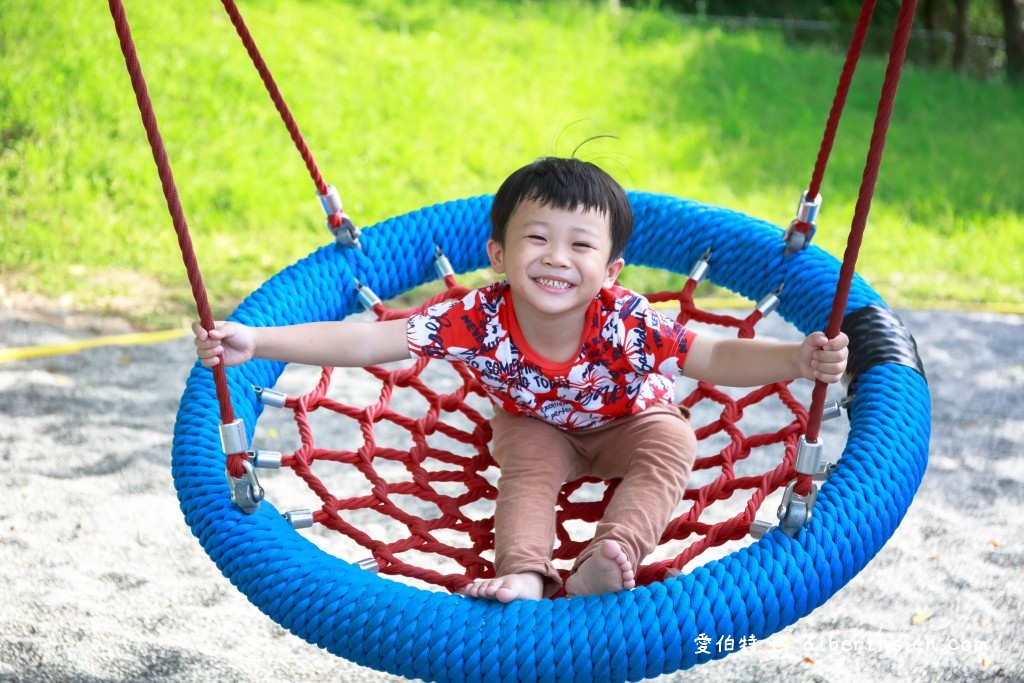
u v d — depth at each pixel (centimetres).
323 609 193
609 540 199
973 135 1051
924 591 356
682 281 687
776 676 310
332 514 231
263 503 219
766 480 235
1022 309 658
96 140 736
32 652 307
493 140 860
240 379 256
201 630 324
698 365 223
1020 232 805
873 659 318
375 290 300
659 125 953
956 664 316
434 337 230
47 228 655
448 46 1009
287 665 312
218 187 719
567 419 237
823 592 197
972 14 1620
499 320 229
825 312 274
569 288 214
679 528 231
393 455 256
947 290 688
